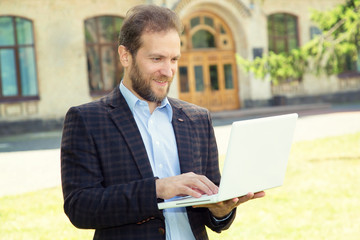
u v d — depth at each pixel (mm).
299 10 20578
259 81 19828
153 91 1754
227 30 19562
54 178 7738
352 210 5363
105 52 17156
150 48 1703
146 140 1810
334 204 5648
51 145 12258
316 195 6090
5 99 15883
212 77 19375
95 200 1624
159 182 1629
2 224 5238
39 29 16094
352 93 22062
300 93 20953
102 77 17141
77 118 1748
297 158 8578
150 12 1729
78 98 16609
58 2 16250
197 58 19047
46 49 16188
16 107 15883
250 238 4578
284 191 6383
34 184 7328
